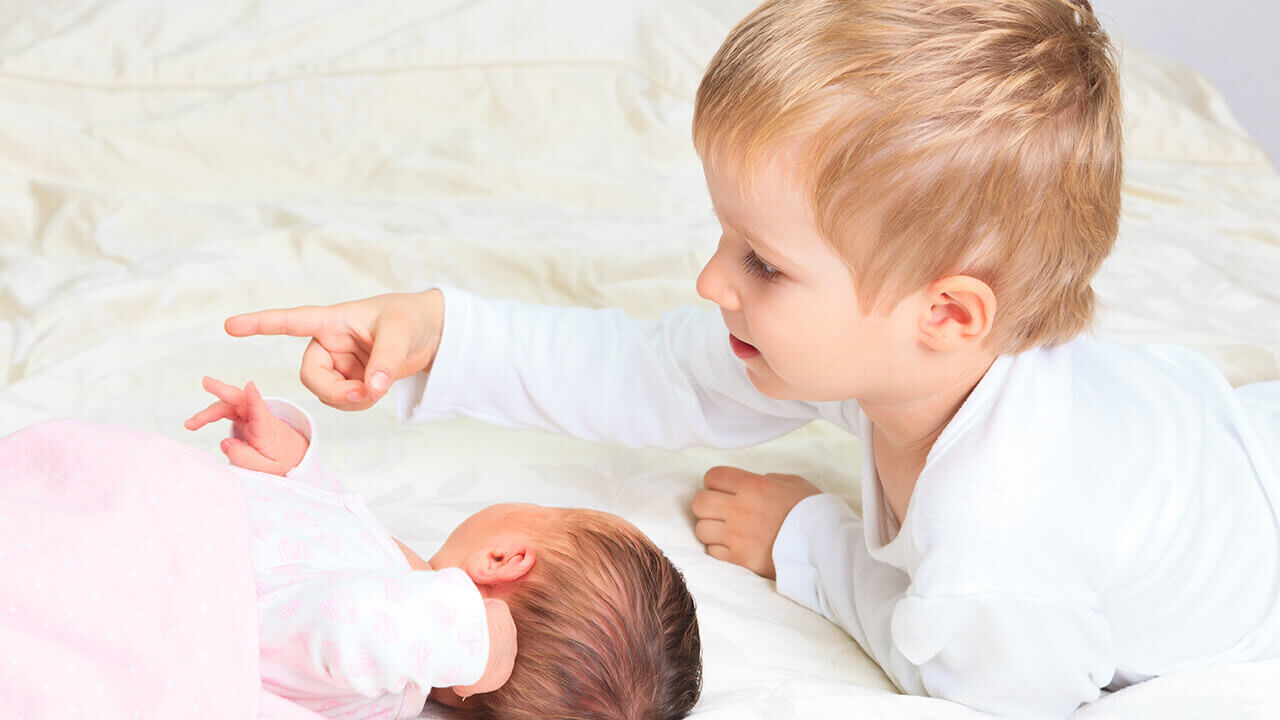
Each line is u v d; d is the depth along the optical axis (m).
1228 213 1.68
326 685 1.04
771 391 1.13
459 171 1.59
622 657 1.10
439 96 1.64
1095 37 1.08
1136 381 1.16
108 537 1.02
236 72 1.59
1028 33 1.05
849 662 1.19
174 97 1.57
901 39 1.03
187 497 1.05
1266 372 1.43
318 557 1.08
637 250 1.50
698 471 1.32
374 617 1.02
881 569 1.20
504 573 1.12
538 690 1.09
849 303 1.06
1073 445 1.10
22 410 1.27
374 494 1.25
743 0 1.86
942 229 1.04
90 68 1.55
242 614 1.03
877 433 1.17
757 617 1.20
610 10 1.70
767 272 1.07
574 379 1.22
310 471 1.15
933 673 1.14
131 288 1.38
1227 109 1.90
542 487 1.28
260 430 1.14
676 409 1.22
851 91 1.03
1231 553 1.13
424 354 1.20
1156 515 1.11
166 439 1.08
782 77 1.03
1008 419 1.09
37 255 1.45
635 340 1.23
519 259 1.48
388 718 1.08
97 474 1.05
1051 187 1.05
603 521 1.15
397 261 1.46
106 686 0.99
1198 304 1.52
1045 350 1.12
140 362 1.33
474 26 1.66
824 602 1.22
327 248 1.46
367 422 1.32
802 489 1.28
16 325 1.35
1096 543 1.10
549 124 1.66
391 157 1.60
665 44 1.70
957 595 1.08
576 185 1.59
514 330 1.21
